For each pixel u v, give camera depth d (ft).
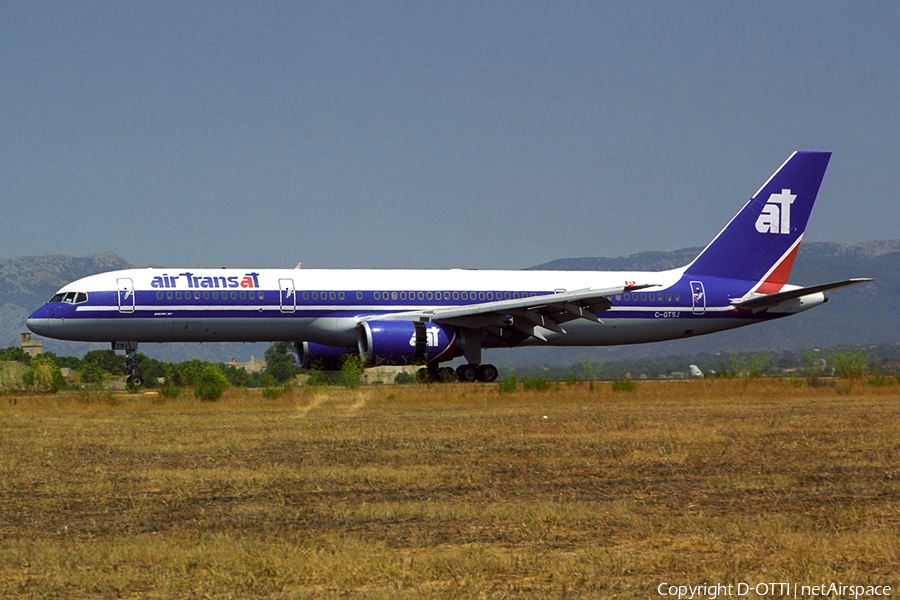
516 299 354.95
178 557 83.56
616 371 645.10
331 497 112.37
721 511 102.37
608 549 86.22
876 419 203.62
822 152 392.88
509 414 223.51
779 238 390.01
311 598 72.90
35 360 354.74
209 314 324.19
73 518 102.42
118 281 320.09
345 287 338.13
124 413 236.63
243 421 208.74
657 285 337.93
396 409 242.78
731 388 319.06
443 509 102.42
